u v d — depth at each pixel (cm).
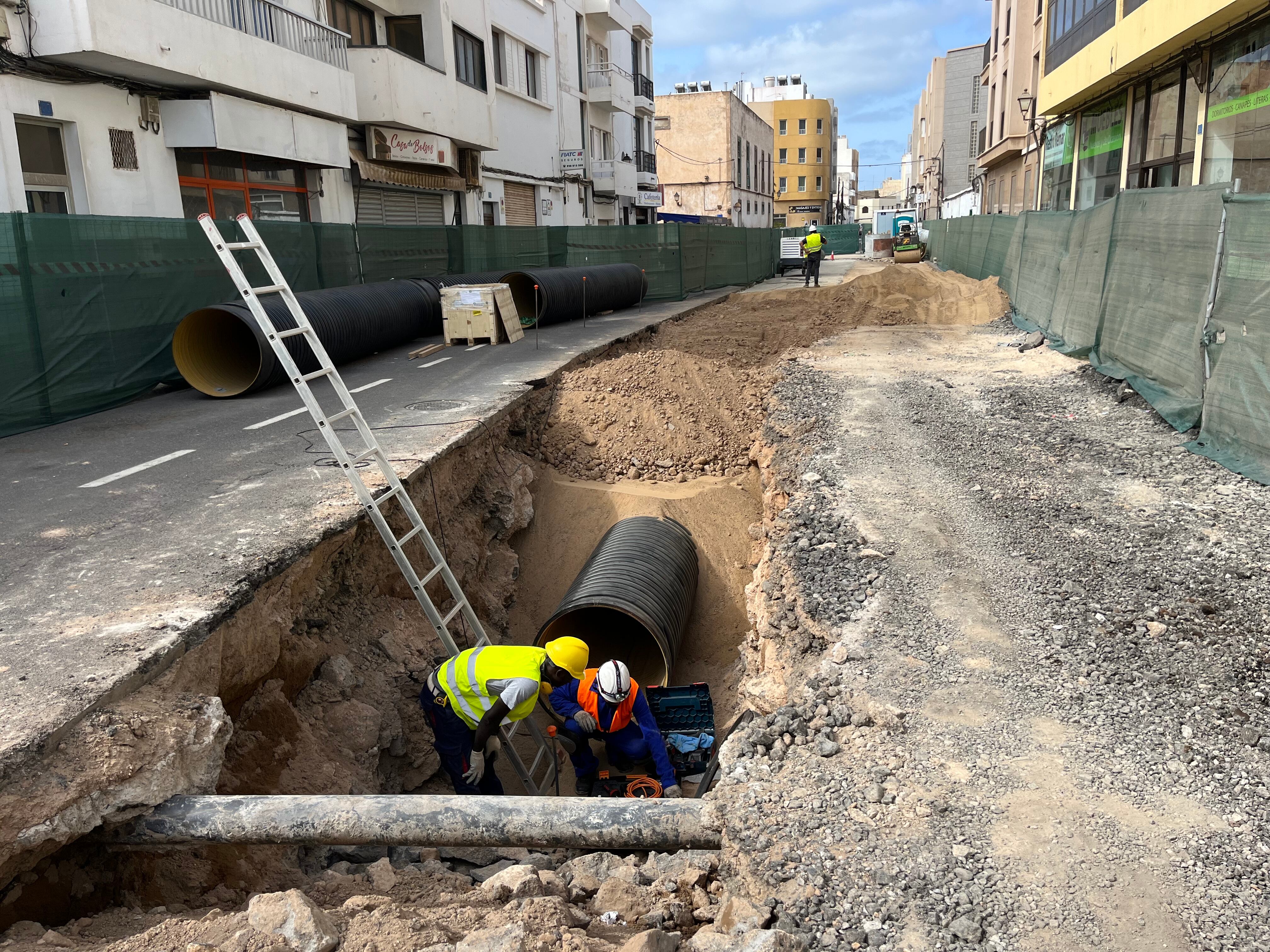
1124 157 1919
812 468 841
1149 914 300
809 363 1401
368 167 1988
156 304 1109
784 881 325
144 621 436
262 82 1512
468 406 976
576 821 358
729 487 1034
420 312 1567
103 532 575
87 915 341
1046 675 464
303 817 350
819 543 664
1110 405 989
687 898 338
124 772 340
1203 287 834
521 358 1339
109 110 1294
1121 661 471
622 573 745
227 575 495
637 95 4247
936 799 367
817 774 390
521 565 930
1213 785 369
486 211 2728
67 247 960
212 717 388
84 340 985
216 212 1567
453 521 801
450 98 2208
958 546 639
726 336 1825
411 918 306
